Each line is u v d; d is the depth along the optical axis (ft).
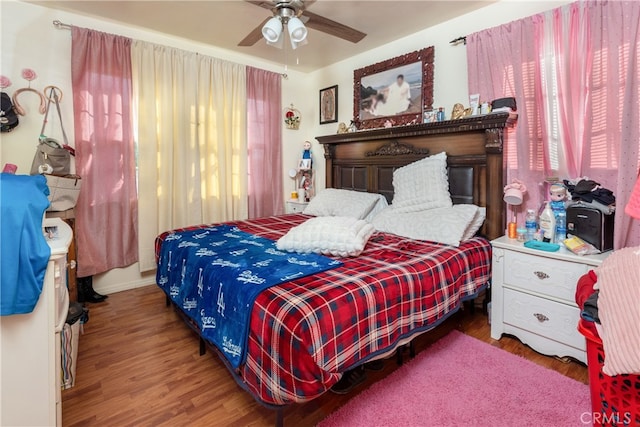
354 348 4.33
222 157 11.42
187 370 5.97
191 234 8.03
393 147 10.04
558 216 6.51
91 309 8.66
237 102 11.75
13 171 6.62
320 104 13.57
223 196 11.51
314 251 6.29
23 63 8.19
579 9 6.53
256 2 6.19
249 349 4.39
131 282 10.15
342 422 4.57
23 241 3.46
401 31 9.80
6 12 7.96
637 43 5.84
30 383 3.75
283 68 13.26
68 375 5.39
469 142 8.26
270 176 12.88
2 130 7.91
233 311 4.75
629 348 3.07
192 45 10.89
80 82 8.79
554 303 5.95
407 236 7.66
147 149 9.89
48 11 8.45
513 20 7.79
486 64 7.98
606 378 3.63
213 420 4.74
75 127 8.83
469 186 8.25
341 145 11.89
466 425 4.49
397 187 9.09
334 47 11.12
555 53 6.89
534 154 7.36
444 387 5.30
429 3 8.14
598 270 3.92
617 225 6.05
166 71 10.14
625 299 3.23
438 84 9.43
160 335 7.28
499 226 7.68
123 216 9.70
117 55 9.30
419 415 4.68
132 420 4.73
